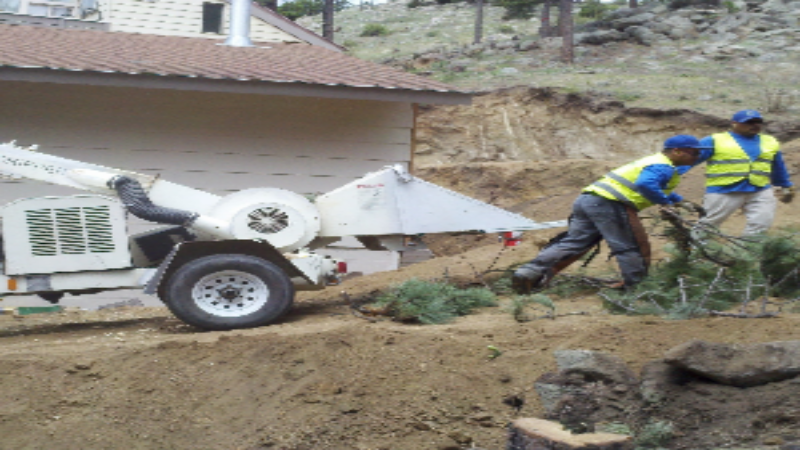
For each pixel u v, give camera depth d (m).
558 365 5.01
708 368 4.54
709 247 7.35
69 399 5.39
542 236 12.62
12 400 5.38
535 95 22.66
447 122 22.53
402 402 5.05
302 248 7.95
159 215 7.66
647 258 7.09
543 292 7.77
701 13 30.02
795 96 20.91
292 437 4.88
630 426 4.47
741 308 6.19
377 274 10.68
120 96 10.91
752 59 25.06
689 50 26.75
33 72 9.73
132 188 7.66
